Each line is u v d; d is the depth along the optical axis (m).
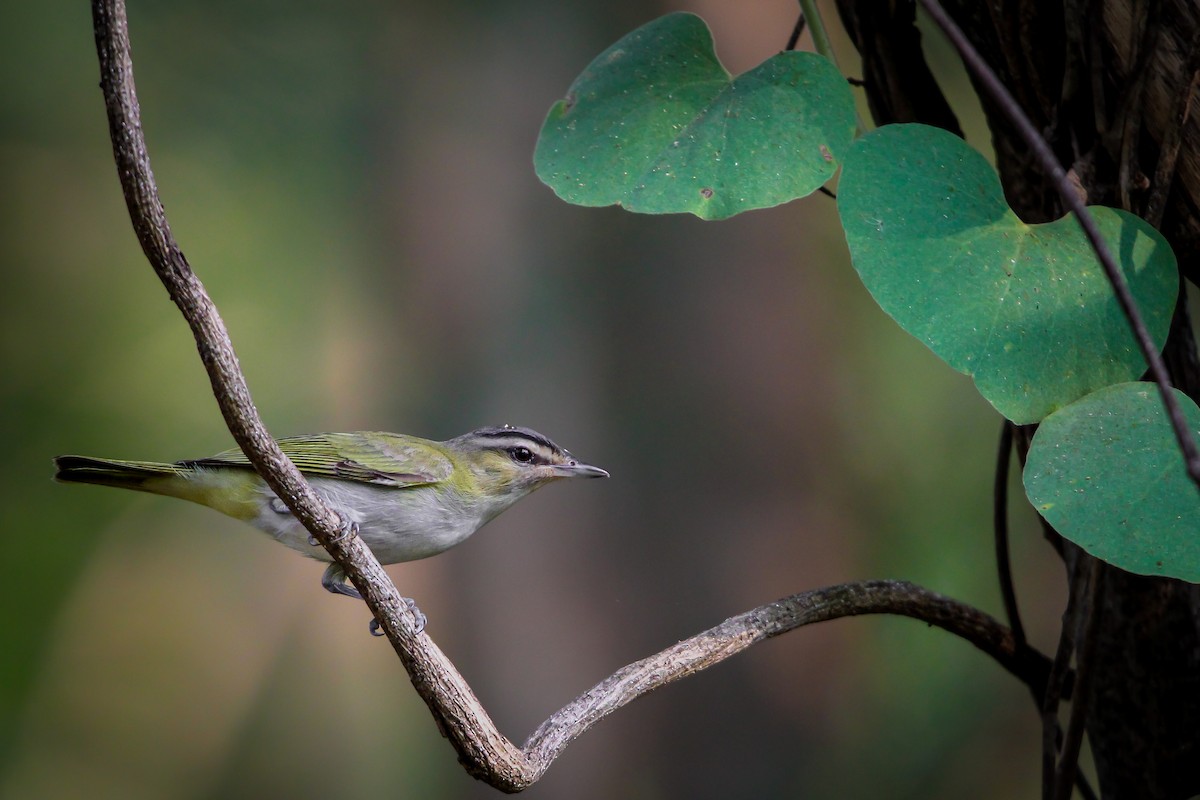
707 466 12.79
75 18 13.08
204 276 13.57
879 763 11.50
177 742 13.86
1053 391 3.62
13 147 13.38
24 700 13.12
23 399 13.41
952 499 11.70
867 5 4.45
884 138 3.86
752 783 12.08
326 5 12.87
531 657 12.57
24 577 13.32
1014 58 4.06
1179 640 4.26
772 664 12.27
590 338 13.16
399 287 13.61
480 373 13.30
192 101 12.96
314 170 13.53
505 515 12.81
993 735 11.18
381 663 14.81
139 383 13.77
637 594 12.62
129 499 14.25
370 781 14.24
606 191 4.08
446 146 13.55
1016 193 4.25
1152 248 3.72
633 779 12.35
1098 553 3.45
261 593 14.69
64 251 13.84
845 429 12.77
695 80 4.24
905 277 3.69
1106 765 4.56
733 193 3.92
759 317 13.04
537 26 13.51
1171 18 3.76
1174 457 3.52
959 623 4.75
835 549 12.45
